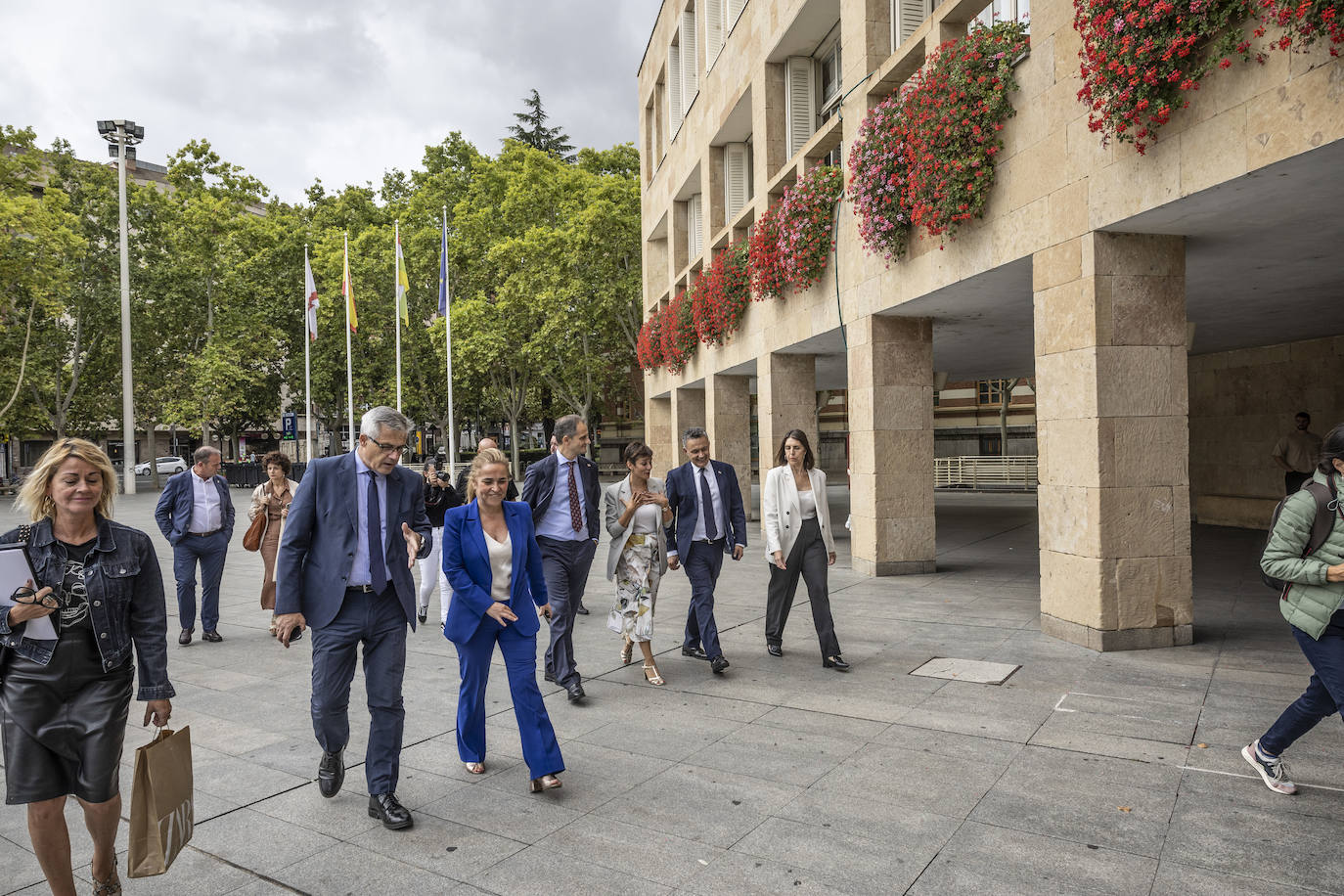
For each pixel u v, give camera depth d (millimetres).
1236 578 9734
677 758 4586
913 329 10578
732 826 3742
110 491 3076
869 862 3377
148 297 37219
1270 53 4816
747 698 5652
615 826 3777
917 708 5305
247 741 5012
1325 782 3977
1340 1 4250
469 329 34969
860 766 4387
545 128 49344
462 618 4293
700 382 20297
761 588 10352
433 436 55344
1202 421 15844
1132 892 3084
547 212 34531
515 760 4652
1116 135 5848
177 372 40469
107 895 3076
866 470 10734
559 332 32000
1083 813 3738
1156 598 6559
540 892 3217
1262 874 3164
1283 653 6297
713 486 6543
